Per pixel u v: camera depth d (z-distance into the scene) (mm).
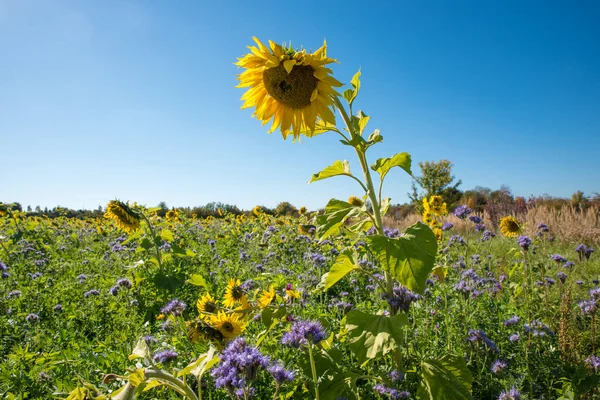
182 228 13734
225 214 18938
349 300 5547
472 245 9312
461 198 31578
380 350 2471
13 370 3201
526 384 3348
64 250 10867
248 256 8102
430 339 3889
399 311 3000
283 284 5559
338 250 7156
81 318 4879
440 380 2699
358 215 3115
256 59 2957
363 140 2834
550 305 5023
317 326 2486
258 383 3006
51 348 4000
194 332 3139
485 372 3428
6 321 4656
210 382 2893
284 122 3096
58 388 2840
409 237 2625
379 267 5641
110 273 7246
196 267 7617
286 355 3340
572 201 21984
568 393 3018
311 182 3102
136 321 4719
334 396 2631
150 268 6926
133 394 1722
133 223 6312
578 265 7523
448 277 5770
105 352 3537
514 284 5258
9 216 11641
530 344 3781
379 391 2795
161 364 2982
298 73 2900
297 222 13453
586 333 4191
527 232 12312
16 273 7508
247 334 3760
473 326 3986
